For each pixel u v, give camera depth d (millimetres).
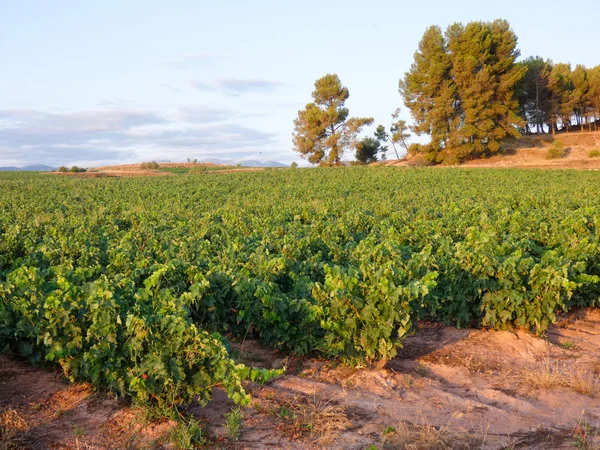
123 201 29328
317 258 10773
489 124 72125
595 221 13727
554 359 8016
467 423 5938
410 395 6688
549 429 5824
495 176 46500
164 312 6293
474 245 9938
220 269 9203
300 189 36469
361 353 7500
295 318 7875
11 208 25297
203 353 5660
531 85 91062
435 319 9898
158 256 11039
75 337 6316
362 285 7469
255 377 5680
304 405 6254
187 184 44781
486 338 8891
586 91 95438
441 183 40562
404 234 13164
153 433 5590
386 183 41188
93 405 6156
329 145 83812
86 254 10711
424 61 75812
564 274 8453
